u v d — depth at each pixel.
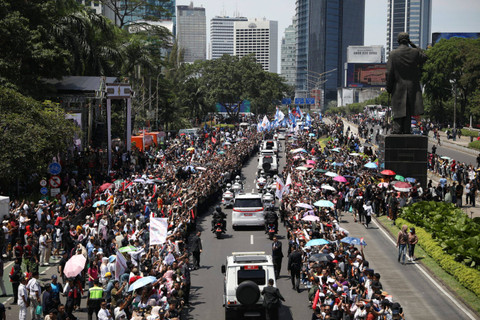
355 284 19.16
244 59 132.88
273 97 136.62
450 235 27.28
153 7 97.50
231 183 52.41
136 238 24.53
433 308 20.58
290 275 25.48
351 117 166.12
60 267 22.67
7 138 34.31
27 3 48.06
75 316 20.02
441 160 57.28
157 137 73.75
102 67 66.75
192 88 130.62
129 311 18.58
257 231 35.50
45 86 48.16
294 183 42.09
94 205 31.36
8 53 43.81
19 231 28.20
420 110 44.16
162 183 42.56
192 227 34.16
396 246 29.69
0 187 37.50
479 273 22.69
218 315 20.25
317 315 16.77
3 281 24.83
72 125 40.84
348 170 50.00
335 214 35.38
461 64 111.31
